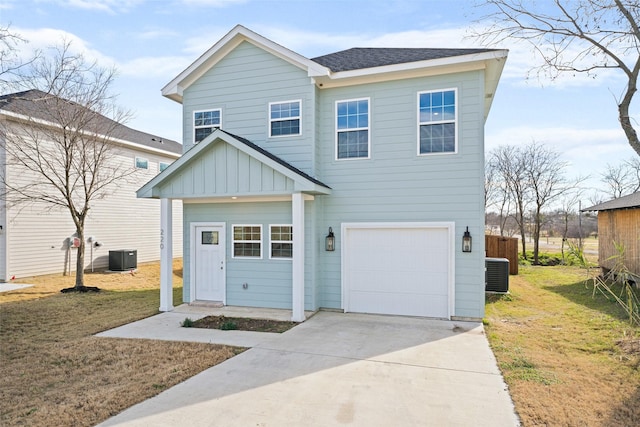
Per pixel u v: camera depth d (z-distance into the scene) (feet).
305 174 28.40
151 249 63.16
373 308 28.89
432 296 27.61
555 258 59.52
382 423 12.62
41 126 40.16
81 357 19.21
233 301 31.63
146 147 60.13
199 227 32.83
